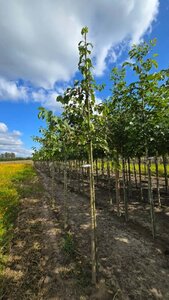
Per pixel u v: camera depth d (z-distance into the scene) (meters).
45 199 11.74
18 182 18.72
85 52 3.60
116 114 7.11
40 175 27.30
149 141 6.25
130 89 5.77
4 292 3.93
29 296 3.80
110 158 4.42
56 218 8.31
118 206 8.34
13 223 7.47
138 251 5.36
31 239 6.21
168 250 5.36
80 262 4.84
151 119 5.88
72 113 3.85
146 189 13.92
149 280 4.17
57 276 4.32
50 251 5.38
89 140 3.99
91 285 4.01
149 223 7.37
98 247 5.61
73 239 6.18
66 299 3.68
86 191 14.34
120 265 4.72
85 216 8.50
